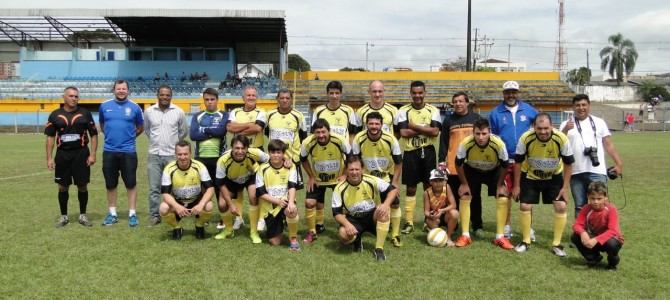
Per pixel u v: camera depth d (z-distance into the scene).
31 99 37.81
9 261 5.61
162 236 6.80
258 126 7.21
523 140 6.23
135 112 7.62
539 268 5.49
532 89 42.94
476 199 7.10
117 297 4.60
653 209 8.66
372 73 43.28
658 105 54.94
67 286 4.87
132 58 42.25
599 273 5.32
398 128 7.28
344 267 5.50
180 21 35.47
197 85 40.88
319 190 6.84
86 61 41.75
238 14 33.75
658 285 4.96
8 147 21.64
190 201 6.83
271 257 5.86
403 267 5.51
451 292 4.76
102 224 7.52
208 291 4.75
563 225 6.13
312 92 40.50
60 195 7.39
